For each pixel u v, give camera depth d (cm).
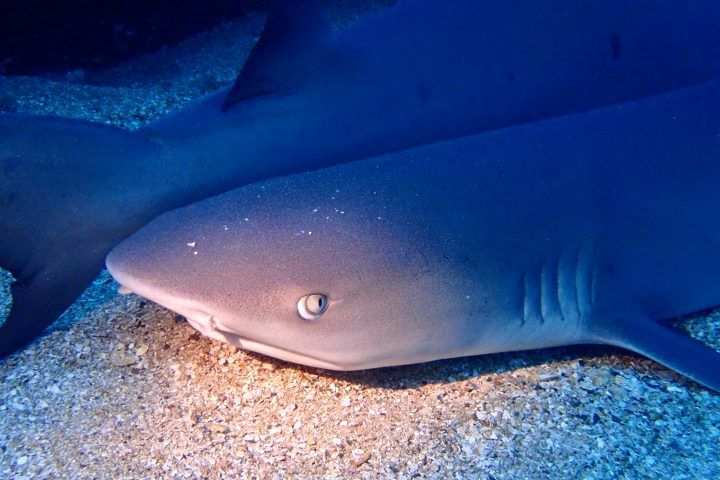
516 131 52
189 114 55
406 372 50
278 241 44
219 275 43
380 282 44
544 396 48
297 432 46
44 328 52
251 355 51
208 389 49
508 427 46
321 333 44
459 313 46
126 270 43
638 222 50
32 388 49
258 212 45
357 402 48
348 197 46
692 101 54
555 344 50
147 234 45
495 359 51
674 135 52
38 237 52
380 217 46
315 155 56
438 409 47
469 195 48
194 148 54
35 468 44
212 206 46
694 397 48
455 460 44
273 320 43
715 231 52
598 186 50
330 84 55
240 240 44
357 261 44
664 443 45
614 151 51
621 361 50
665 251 51
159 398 48
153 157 53
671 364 46
